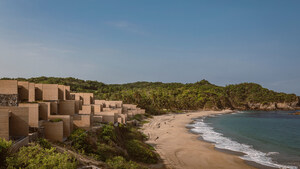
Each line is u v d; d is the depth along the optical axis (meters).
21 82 29.73
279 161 37.06
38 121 23.77
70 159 17.12
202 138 55.66
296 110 189.00
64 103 33.38
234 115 136.00
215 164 35.12
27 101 29.81
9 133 19.16
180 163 34.91
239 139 55.50
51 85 33.88
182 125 81.00
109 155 27.12
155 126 73.19
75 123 31.56
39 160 14.76
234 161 36.78
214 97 191.88
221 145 48.16
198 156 38.97
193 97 186.75
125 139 43.75
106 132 33.53
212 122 95.19
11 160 13.91
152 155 35.47
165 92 194.00
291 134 64.00
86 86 197.38
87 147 25.28
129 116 74.38
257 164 35.47
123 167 23.09
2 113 17.58
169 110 138.25
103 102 69.62
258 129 73.94
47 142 21.31
